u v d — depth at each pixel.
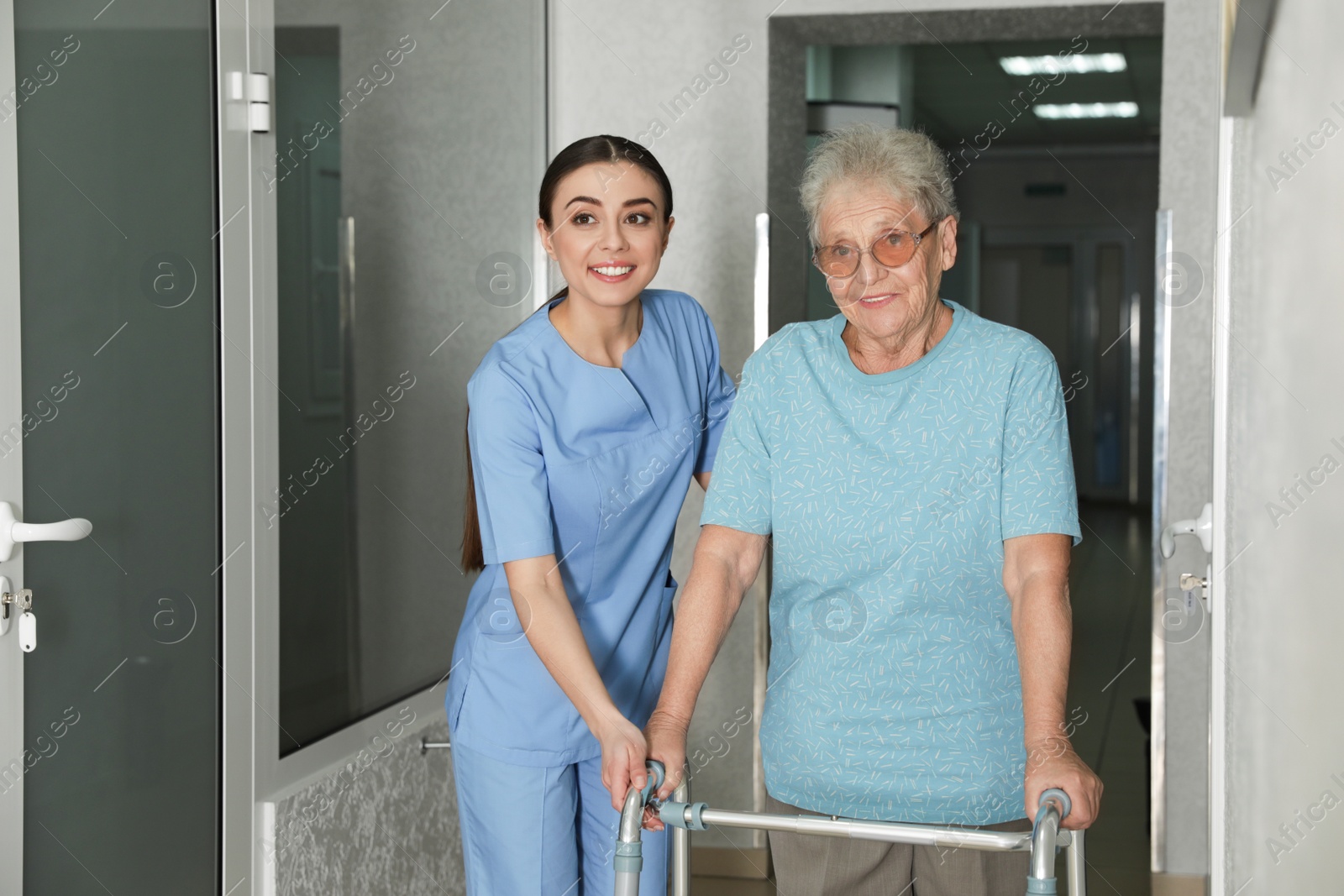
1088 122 9.28
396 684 2.50
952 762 1.35
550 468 1.67
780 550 1.44
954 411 1.34
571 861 1.76
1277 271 1.48
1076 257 10.93
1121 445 10.99
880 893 1.42
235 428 1.91
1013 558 1.34
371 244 2.37
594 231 1.61
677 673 1.45
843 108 3.98
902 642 1.36
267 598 2.00
